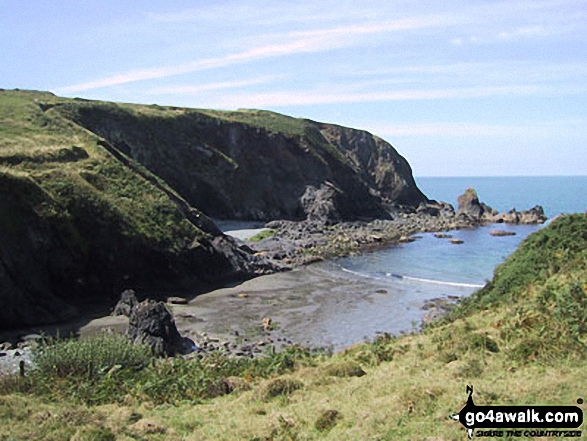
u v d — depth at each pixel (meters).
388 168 136.00
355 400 14.91
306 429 13.30
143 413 15.99
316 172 107.94
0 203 41.31
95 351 21.09
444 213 121.50
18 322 37.41
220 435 13.51
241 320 39.88
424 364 17.92
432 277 56.31
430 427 11.84
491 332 20.33
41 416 14.56
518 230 95.75
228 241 62.66
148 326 31.56
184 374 20.75
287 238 78.62
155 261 50.25
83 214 48.06
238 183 101.38
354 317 40.62
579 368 14.49
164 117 95.12
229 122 104.25
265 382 18.64
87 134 67.69
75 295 44.56
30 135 61.75
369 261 65.31
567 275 23.61
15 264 39.50
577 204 177.12
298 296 47.91
